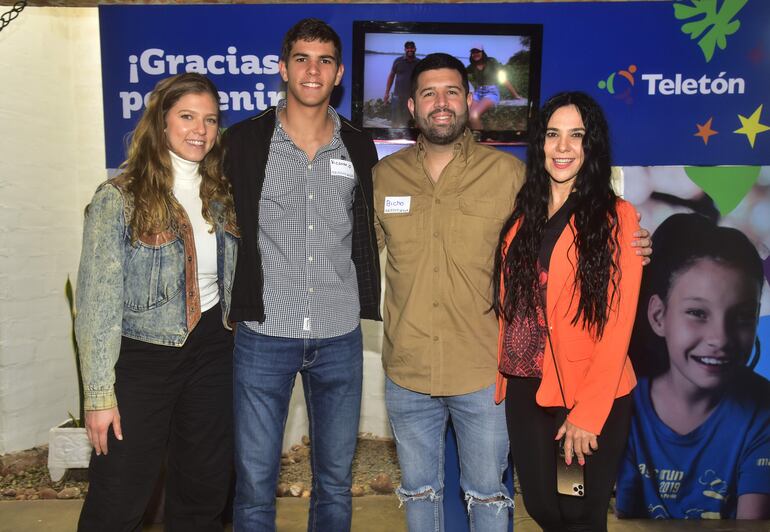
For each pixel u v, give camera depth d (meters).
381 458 4.18
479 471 2.42
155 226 2.23
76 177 4.26
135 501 2.31
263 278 2.42
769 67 3.15
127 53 3.11
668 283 3.27
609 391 2.13
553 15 3.09
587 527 2.24
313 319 2.44
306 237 2.43
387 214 2.51
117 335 2.21
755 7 3.12
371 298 2.61
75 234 4.28
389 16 3.08
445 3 3.07
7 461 3.93
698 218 3.23
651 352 3.32
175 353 2.33
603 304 2.12
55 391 4.22
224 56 3.11
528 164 2.30
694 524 3.31
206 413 2.46
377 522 3.33
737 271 3.24
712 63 3.15
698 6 3.11
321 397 2.57
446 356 2.42
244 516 2.52
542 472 2.28
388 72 3.10
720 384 3.29
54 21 4.08
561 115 2.20
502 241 2.34
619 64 3.13
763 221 3.23
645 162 3.19
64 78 4.16
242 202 2.40
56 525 3.25
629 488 3.38
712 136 3.18
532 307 2.23
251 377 2.45
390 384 2.55
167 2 3.09
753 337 3.26
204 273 2.39
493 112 3.11
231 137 2.45
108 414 2.20
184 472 2.51
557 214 2.25
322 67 2.38
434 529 2.55
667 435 3.34
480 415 2.40
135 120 3.13
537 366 2.25
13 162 3.89
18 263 3.96
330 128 2.53
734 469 3.32
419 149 2.53
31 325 4.05
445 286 2.42
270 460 2.51
